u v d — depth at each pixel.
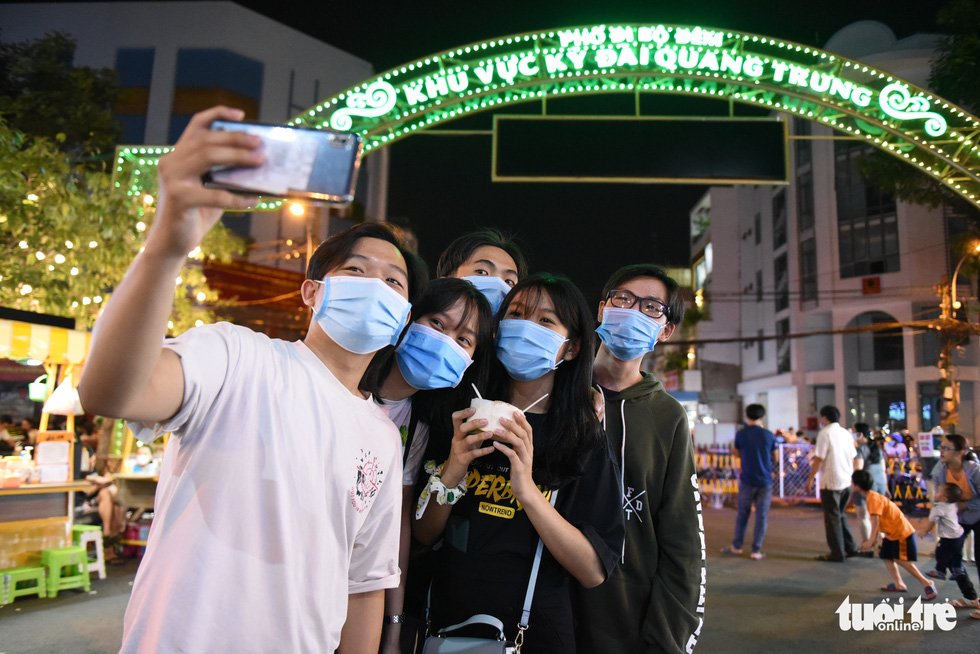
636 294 2.67
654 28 8.73
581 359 2.23
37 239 8.42
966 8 11.48
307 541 1.38
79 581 6.45
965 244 14.52
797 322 28.95
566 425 2.18
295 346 1.56
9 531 6.21
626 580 2.39
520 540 2.08
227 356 1.36
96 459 9.19
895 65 24.84
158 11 22.53
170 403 1.23
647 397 2.67
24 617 5.57
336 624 1.46
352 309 1.52
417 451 2.27
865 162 13.77
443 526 2.16
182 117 22.11
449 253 3.01
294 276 17.97
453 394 2.29
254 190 1.07
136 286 1.06
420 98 8.90
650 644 2.30
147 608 1.25
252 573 1.29
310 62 23.83
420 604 2.24
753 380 35.00
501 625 1.94
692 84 9.22
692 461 2.58
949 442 6.59
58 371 7.95
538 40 8.88
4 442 10.70
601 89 9.12
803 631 5.38
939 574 7.43
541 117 9.08
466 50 8.85
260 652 1.27
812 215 28.62
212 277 16.66
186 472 1.32
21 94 12.57
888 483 13.89
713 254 39.09
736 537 8.76
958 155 8.77
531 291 2.23
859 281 26.47
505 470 2.17
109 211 8.86
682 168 8.90
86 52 22.27
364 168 24.55
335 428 1.48
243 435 1.34
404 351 2.04
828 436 8.55
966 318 20.31
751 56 8.80
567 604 2.11
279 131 1.11
